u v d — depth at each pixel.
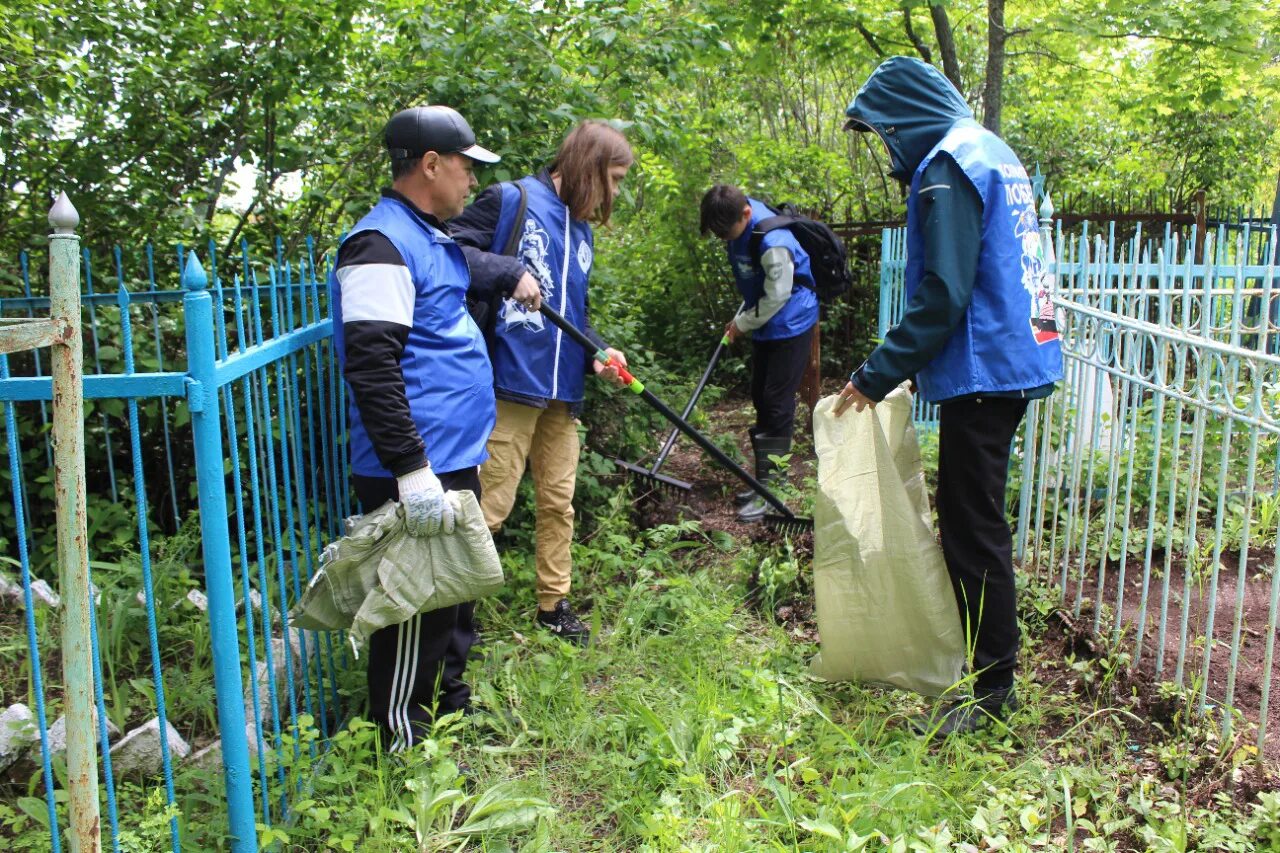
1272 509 3.60
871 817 2.33
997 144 2.66
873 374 2.61
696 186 7.90
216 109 4.41
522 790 2.55
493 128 3.92
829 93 10.96
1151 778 2.51
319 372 2.71
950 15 8.45
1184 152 10.24
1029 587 3.46
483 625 3.52
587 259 3.39
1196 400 2.72
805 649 3.31
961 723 2.75
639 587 3.64
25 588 1.81
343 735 2.49
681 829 2.32
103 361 3.67
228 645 2.03
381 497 2.54
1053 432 4.00
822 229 5.00
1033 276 2.69
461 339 2.53
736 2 7.09
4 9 3.79
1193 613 3.31
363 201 4.23
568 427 3.42
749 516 4.73
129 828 2.24
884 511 2.83
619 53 4.28
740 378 8.02
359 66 4.46
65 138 4.16
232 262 4.29
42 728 1.86
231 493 3.87
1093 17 6.70
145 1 4.38
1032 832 2.34
